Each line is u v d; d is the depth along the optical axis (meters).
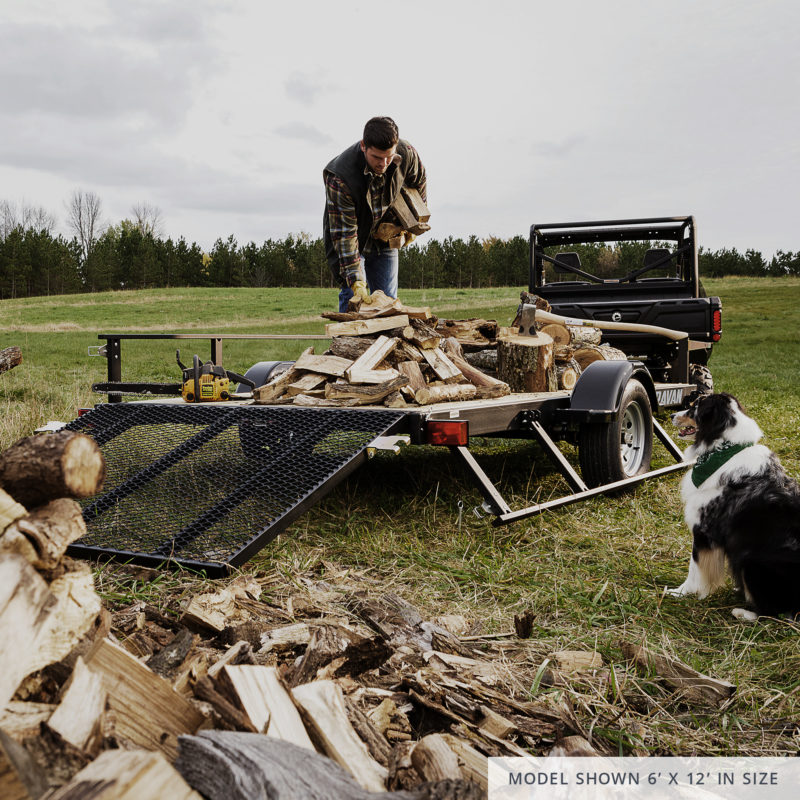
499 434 4.72
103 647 1.36
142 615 2.27
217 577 2.68
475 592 2.94
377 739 1.55
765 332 23.62
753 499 2.91
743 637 2.64
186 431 3.67
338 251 5.05
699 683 2.15
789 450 6.03
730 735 1.92
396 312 4.37
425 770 1.42
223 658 1.88
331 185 4.92
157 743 1.32
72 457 1.40
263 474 3.15
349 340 4.14
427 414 3.47
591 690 2.13
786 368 14.94
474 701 1.87
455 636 2.46
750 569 2.83
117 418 3.87
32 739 1.10
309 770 1.17
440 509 4.10
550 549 3.55
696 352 8.55
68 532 1.32
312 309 40.06
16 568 1.13
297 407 3.65
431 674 1.95
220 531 2.87
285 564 3.01
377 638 1.94
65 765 1.08
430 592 2.94
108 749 1.19
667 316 7.47
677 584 3.21
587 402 4.53
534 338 5.11
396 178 5.02
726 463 3.04
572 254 8.88
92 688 1.21
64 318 35.06
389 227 5.29
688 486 3.17
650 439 5.10
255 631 2.13
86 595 1.32
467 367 4.43
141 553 2.79
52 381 10.77
